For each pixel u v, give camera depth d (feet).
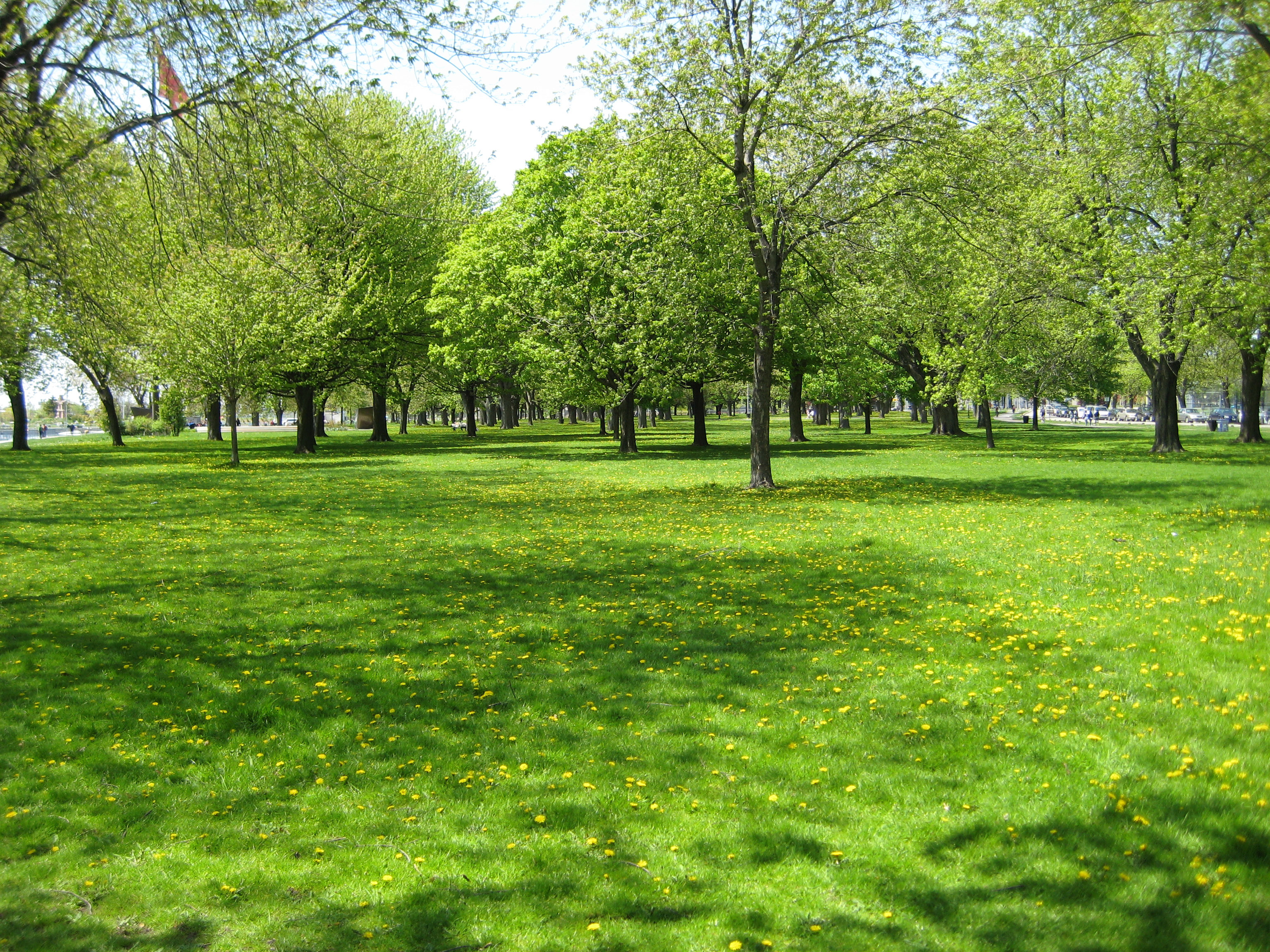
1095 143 91.76
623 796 19.03
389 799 19.21
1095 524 51.49
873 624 31.53
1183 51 56.95
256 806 18.97
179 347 103.55
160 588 39.24
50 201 37.40
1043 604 33.04
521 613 34.53
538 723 23.30
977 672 25.77
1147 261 85.87
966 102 69.62
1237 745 19.95
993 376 117.80
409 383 209.15
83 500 73.46
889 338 148.46
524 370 146.51
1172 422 110.42
